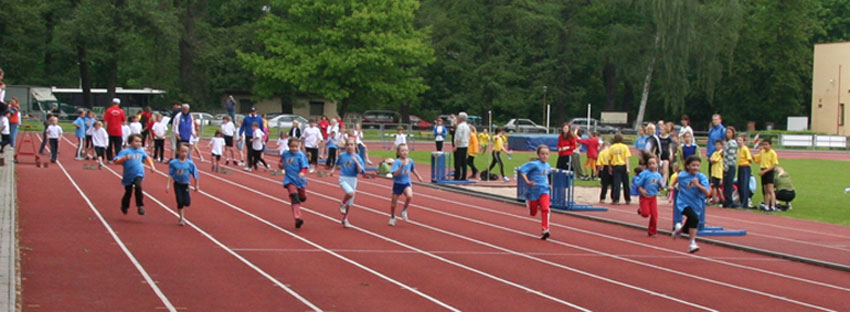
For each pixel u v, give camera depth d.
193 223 14.75
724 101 71.19
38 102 55.38
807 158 42.06
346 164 14.97
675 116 75.06
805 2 67.31
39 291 8.91
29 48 61.66
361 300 9.23
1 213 14.04
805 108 71.62
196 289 9.42
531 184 14.57
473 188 22.95
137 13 55.69
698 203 13.66
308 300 9.11
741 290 10.69
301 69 55.94
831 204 21.53
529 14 66.00
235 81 66.44
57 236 12.53
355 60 55.38
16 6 55.88
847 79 59.94
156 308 8.43
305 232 14.24
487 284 10.42
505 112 76.44
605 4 69.44
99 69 73.56
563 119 72.19
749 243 14.82
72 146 34.34
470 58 69.38
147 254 11.48
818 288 11.02
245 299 9.03
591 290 10.31
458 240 14.04
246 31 63.28
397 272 10.97
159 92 61.91
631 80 63.84
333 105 68.50
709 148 21.45
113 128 25.39
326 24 57.12
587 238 14.94
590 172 28.38
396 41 56.31
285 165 14.61
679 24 58.56
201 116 54.69
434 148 46.72
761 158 20.25
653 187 15.26
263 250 12.26
